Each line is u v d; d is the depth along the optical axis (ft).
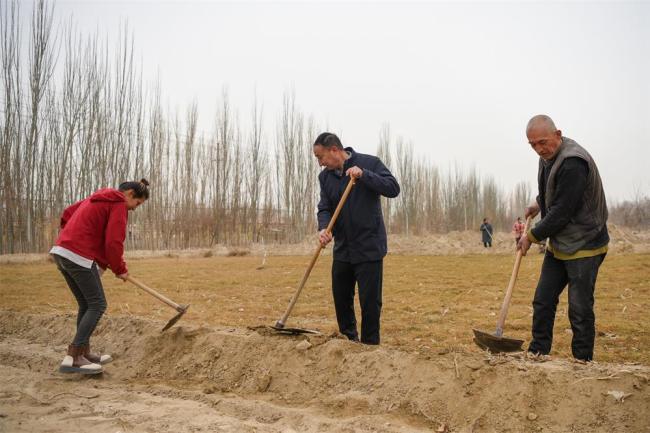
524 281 46.14
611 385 11.94
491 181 198.29
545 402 12.13
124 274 16.96
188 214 100.63
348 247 16.62
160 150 97.86
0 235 74.13
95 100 85.25
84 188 83.46
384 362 14.34
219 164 104.42
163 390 15.49
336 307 17.61
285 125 113.80
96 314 16.81
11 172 76.02
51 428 12.36
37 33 76.69
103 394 15.20
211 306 32.40
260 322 27.02
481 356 13.62
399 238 117.91
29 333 22.12
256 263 68.95
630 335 23.67
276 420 13.15
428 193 160.25
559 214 13.69
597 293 37.29
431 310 30.91
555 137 14.02
